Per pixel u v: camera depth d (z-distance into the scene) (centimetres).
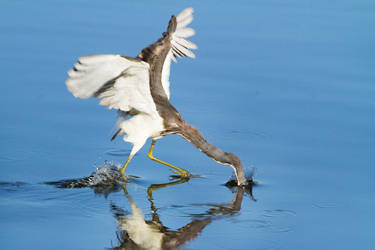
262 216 1159
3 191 1233
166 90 1488
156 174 1388
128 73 1203
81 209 1171
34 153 1416
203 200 1242
